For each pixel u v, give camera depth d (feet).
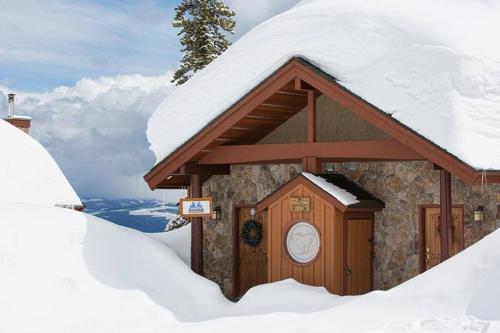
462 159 45.65
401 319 38.24
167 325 44.73
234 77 63.05
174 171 59.41
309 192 52.26
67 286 46.68
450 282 41.32
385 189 56.18
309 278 51.96
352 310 41.75
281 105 58.18
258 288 50.19
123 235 54.49
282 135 62.80
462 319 36.40
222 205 64.08
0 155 83.41
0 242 47.52
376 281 56.03
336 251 51.06
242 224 63.10
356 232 53.78
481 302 38.04
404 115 49.06
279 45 60.13
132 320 45.24
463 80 51.06
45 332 42.11
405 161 55.31
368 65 52.75
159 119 67.15
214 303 50.08
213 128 57.16
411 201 54.90
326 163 59.57
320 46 55.52
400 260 55.11
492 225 51.60
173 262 53.93
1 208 51.98
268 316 43.83
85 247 50.72
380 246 55.98
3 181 79.82
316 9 60.70
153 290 49.90
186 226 72.18
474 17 63.67
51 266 47.50
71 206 85.71
